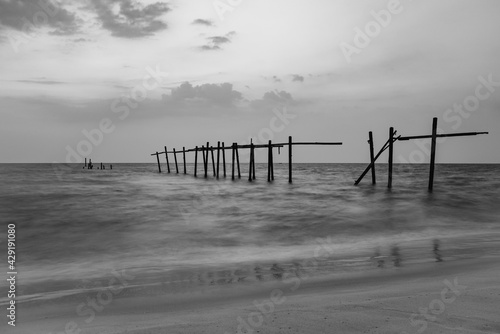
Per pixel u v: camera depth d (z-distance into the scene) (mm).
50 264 8539
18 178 45562
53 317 5008
